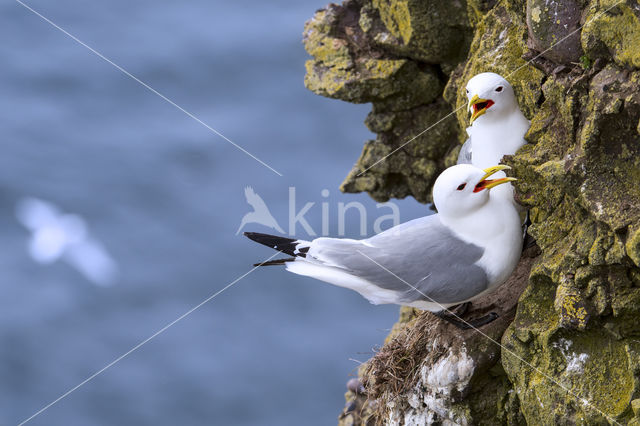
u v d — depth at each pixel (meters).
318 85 10.38
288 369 26.42
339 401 25.36
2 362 27.88
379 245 6.93
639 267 5.64
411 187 10.85
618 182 5.84
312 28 10.59
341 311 27.67
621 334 5.86
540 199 6.48
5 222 33.34
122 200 34.09
